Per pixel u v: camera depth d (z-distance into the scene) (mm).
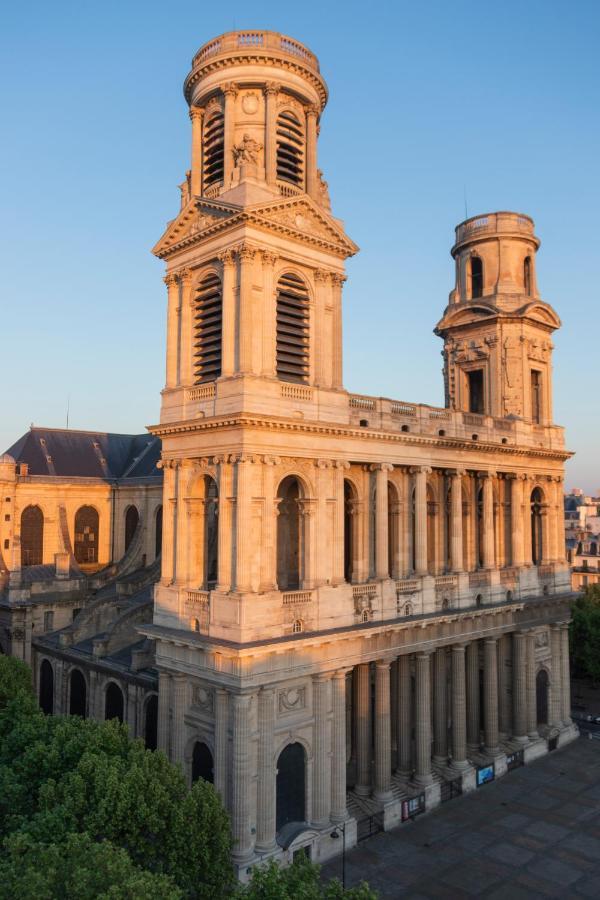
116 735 40250
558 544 70125
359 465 51812
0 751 43188
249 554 43438
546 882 43781
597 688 89125
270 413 45312
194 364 49938
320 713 46094
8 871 27609
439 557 58719
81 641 68812
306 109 52125
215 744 43500
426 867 45000
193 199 48281
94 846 29062
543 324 69875
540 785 57938
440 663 57812
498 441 64062
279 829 44188
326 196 53000
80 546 86312
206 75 50719
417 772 53688
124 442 95688
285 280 48406
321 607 46656
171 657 46719
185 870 34812
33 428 89438
